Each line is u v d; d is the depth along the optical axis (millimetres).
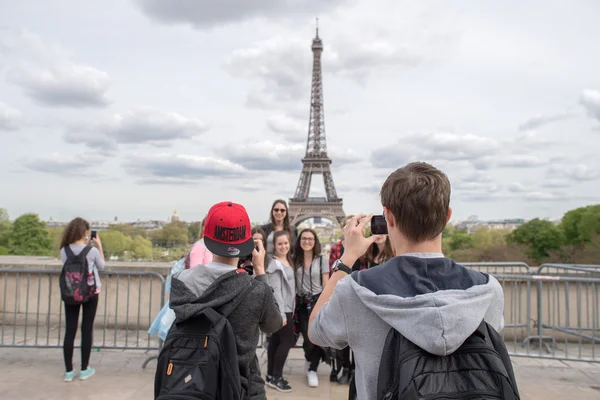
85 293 6879
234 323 3102
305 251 7418
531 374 7668
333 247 7551
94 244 7410
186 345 2918
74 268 6855
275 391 6832
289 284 6973
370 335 1996
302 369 7988
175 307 3041
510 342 9711
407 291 1996
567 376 7574
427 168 2268
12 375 7254
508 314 9812
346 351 7141
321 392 6820
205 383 2770
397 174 2287
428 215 2121
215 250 3234
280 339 6934
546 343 8852
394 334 1935
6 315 10594
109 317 10508
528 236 74438
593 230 63094
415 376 1760
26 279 10602
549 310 9039
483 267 10781
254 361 3359
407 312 1851
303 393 6777
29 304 10586
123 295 10477
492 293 2014
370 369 1960
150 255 108375
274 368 6918
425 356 1813
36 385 6824
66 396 6414
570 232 70625
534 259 74125
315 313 2391
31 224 84188
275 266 6785
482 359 1823
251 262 4422
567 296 8078
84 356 7062
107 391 6625
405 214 2148
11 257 12898
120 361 8086
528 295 8297
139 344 9156
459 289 2010
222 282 3156
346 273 2467
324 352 7152
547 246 72125
